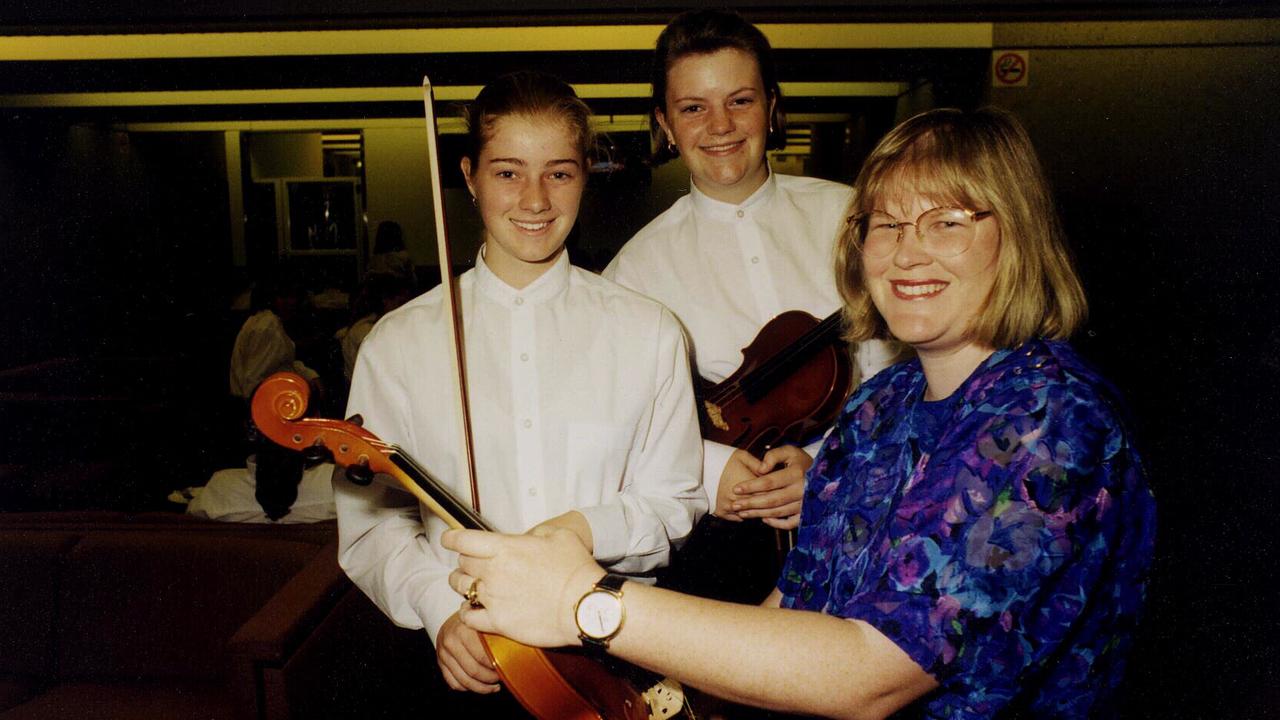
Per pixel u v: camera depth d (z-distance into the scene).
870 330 1.16
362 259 9.95
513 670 0.95
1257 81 5.55
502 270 1.43
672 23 1.88
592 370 1.42
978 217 0.92
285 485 2.84
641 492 1.44
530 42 5.61
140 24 3.45
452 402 1.39
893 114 8.04
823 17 3.53
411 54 5.82
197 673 2.38
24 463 5.20
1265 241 5.59
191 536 2.52
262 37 5.88
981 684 0.80
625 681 1.08
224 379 7.51
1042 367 0.88
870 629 0.81
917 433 0.99
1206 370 5.40
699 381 1.99
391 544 1.40
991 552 0.80
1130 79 5.70
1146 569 0.88
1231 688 2.49
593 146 1.38
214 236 9.95
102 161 9.41
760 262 1.97
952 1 3.62
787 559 1.14
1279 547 3.45
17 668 2.41
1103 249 5.83
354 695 2.26
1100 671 0.87
